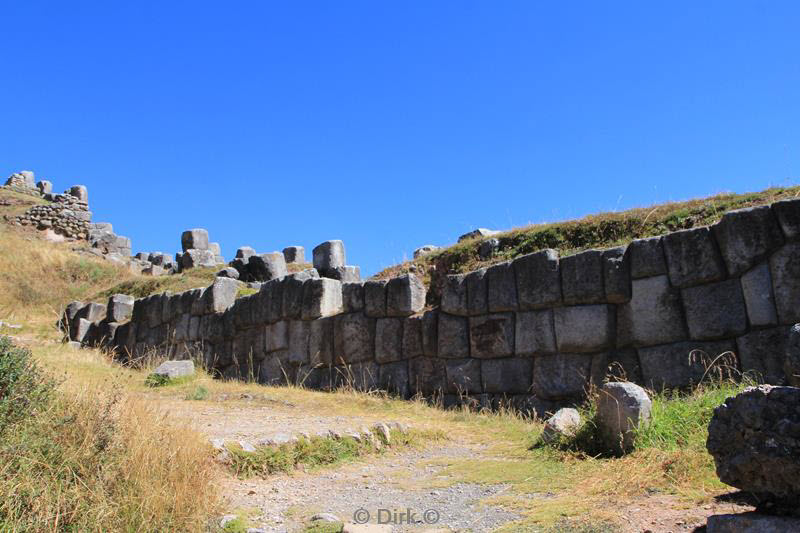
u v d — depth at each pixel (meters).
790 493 3.87
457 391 11.12
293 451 7.20
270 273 21.70
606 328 9.65
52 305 23.58
